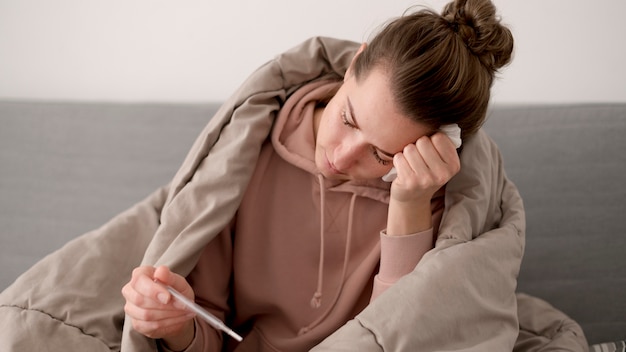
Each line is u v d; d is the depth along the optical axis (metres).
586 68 1.52
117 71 1.62
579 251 1.33
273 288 1.00
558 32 1.50
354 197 1.00
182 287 0.78
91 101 1.57
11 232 1.37
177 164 1.43
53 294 0.90
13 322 0.86
